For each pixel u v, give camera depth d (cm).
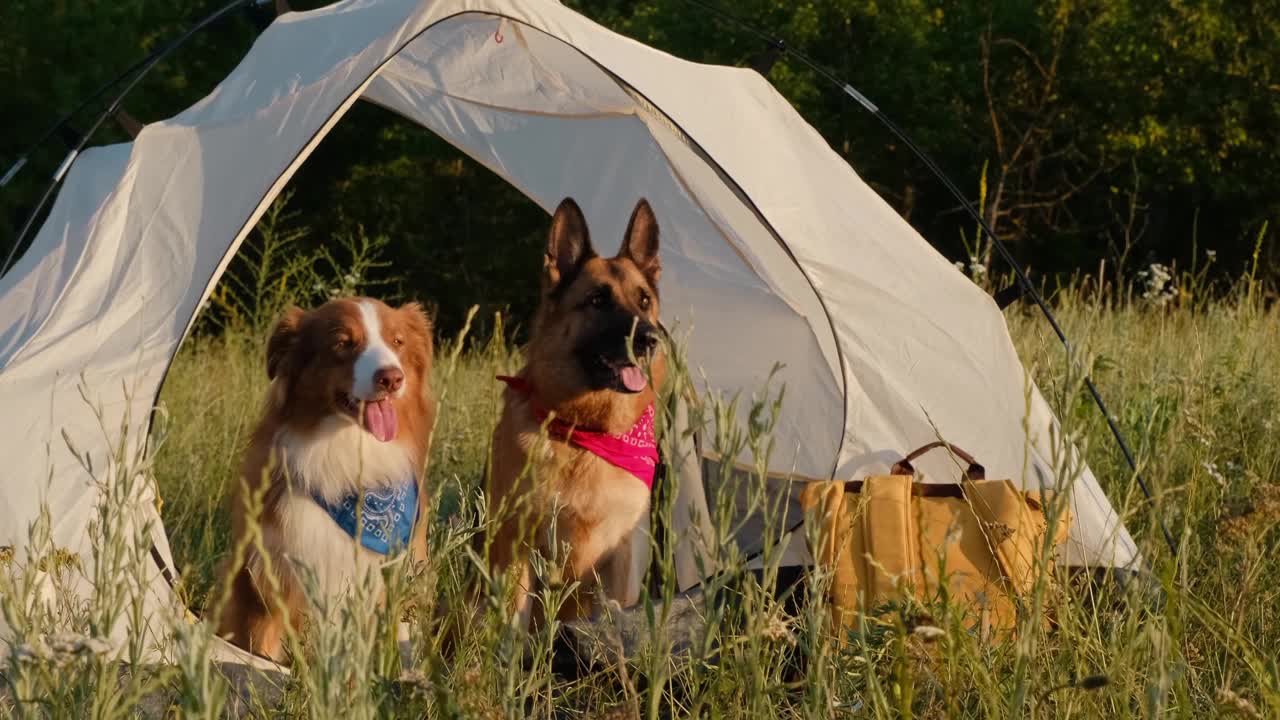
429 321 493
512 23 564
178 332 388
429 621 252
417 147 1881
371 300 467
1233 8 1719
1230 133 1656
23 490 358
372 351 440
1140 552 267
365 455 444
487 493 280
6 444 361
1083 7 1738
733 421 217
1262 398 599
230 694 328
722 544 218
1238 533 297
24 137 1656
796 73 1720
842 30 1797
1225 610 337
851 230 491
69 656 198
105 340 383
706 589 221
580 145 655
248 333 957
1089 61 1725
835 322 484
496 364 532
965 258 1866
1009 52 1783
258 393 788
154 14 1759
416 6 432
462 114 676
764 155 489
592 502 484
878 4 1780
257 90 436
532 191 686
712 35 1755
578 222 523
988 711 256
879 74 1761
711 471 587
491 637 241
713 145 475
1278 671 293
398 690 217
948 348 487
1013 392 481
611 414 493
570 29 466
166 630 340
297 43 452
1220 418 574
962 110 1809
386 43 420
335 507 434
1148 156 1708
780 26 1755
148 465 240
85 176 440
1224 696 247
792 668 349
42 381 371
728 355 597
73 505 359
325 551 427
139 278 396
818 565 235
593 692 314
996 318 491
